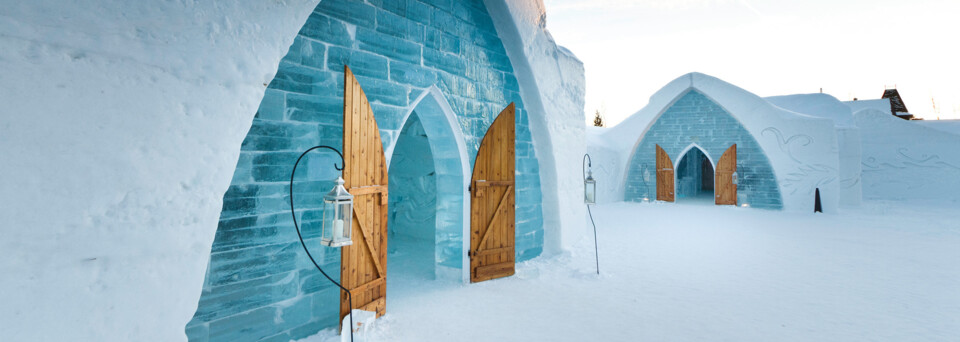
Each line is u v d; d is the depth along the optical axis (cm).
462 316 452
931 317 449
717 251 769
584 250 766
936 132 1722
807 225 1093
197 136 259
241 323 352
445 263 590
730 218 1224
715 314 459
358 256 411
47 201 207
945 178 1694
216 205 272
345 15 430
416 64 507
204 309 330
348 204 340
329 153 415
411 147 912
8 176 196
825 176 1372
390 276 611
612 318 447
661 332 412
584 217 864
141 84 236
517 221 682
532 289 546
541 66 684
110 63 225
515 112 676
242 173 351
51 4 206
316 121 403
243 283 354
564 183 761
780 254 748
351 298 397
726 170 1546
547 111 700
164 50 244
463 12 583
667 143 1677
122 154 229
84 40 216
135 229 236
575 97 812
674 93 1627
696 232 972
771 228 1038
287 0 309
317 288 410
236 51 277
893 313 461
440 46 542
